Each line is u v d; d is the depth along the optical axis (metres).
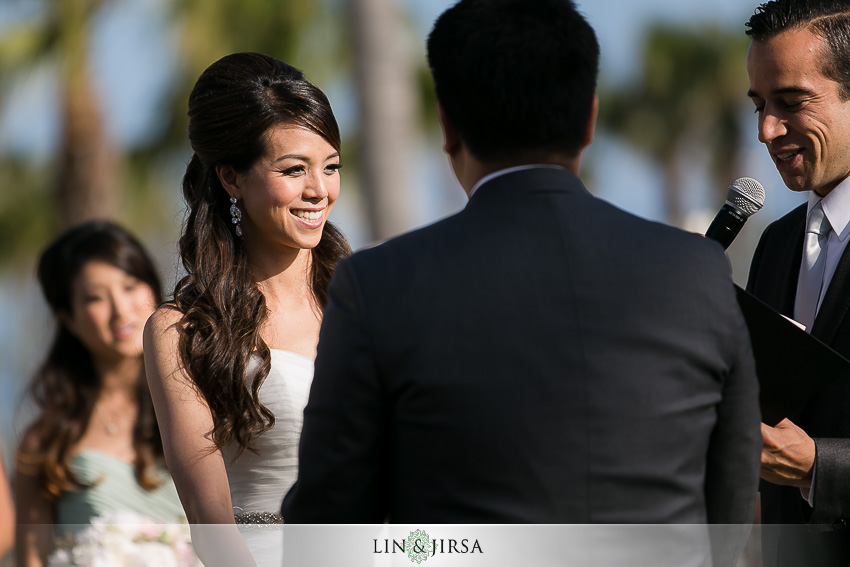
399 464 2.99
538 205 3.05
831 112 4.22
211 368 4.21
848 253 4.25
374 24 14.72
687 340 2.95
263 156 4.32
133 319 6.18
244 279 4.44
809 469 4.03
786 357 3.70
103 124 20.75
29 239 22.73
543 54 3.05
